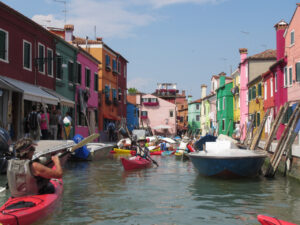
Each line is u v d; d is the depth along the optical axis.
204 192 10.36
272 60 40.38
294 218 7.54
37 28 21.67
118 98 43.62
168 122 73.50
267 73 32.53
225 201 9.12
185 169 15.97
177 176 13.66
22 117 17.73
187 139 23.36
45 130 18.64
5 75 18.25
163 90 92.25
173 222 7.12
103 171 14.96
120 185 11.45
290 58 26.84
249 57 40.31
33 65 21.39
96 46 36.75
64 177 13.16
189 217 7.52
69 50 27.31
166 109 73.75
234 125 47.31
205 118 66.94
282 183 12.12
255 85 37.69
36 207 6.70
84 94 30.11
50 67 23.95
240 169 12.75
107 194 9.91
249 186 11.49
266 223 5.81
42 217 6.80
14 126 18.78
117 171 14.97
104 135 37.25
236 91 44.75
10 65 18.73
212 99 60.19
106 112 38.44
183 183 11.98
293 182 12.35
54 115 19.98
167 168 16.33
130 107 59.25
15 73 19.22
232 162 12.59
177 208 8.31
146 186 11.31
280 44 29.84
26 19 19.91
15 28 19.28
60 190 8.55
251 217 7.54
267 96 33.28
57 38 24.53
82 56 30.42
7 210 6.48
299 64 25.42
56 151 14.92
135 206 8.47
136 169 15.74
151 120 73.69
